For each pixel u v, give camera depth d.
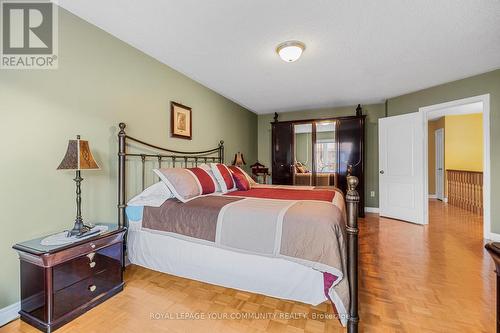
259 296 1.71
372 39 2.17
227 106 4.14
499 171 2.90
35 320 1.40
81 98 1.87
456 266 2.18
